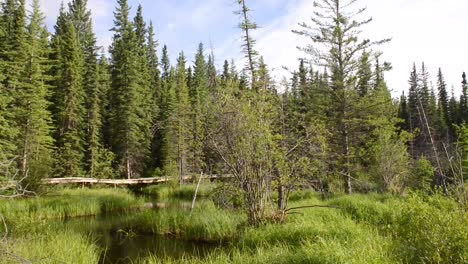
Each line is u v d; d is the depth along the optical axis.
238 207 11.16
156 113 39.91
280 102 10.94
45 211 14.29
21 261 4.92
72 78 30.98
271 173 9.70
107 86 39.62
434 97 50.81
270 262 6.14
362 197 13.93
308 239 7.12
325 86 21.05
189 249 9.37
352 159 20.23
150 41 54.59
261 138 9.09
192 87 44.09
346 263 5.32
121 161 35.00
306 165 9.70
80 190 20.41
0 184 5.67
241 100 9.70
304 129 10.95
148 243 10.13
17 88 25.14
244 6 18.91
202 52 46.44
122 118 31.95
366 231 7.93
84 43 45.47
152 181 27.06
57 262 6.72
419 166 17.00
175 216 11.73
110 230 11.93
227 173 10.23
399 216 8.81
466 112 49.66
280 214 9.55
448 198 8.07
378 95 22.28
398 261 5.69
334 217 9.74
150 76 44.09
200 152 11.39
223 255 7.38
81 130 32.78
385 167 17.92
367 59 20.08
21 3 26.45
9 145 21.67
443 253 5.74
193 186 23.20
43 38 32.66
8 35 27.80
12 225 10.02
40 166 18.05
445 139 32.72
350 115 19.97
